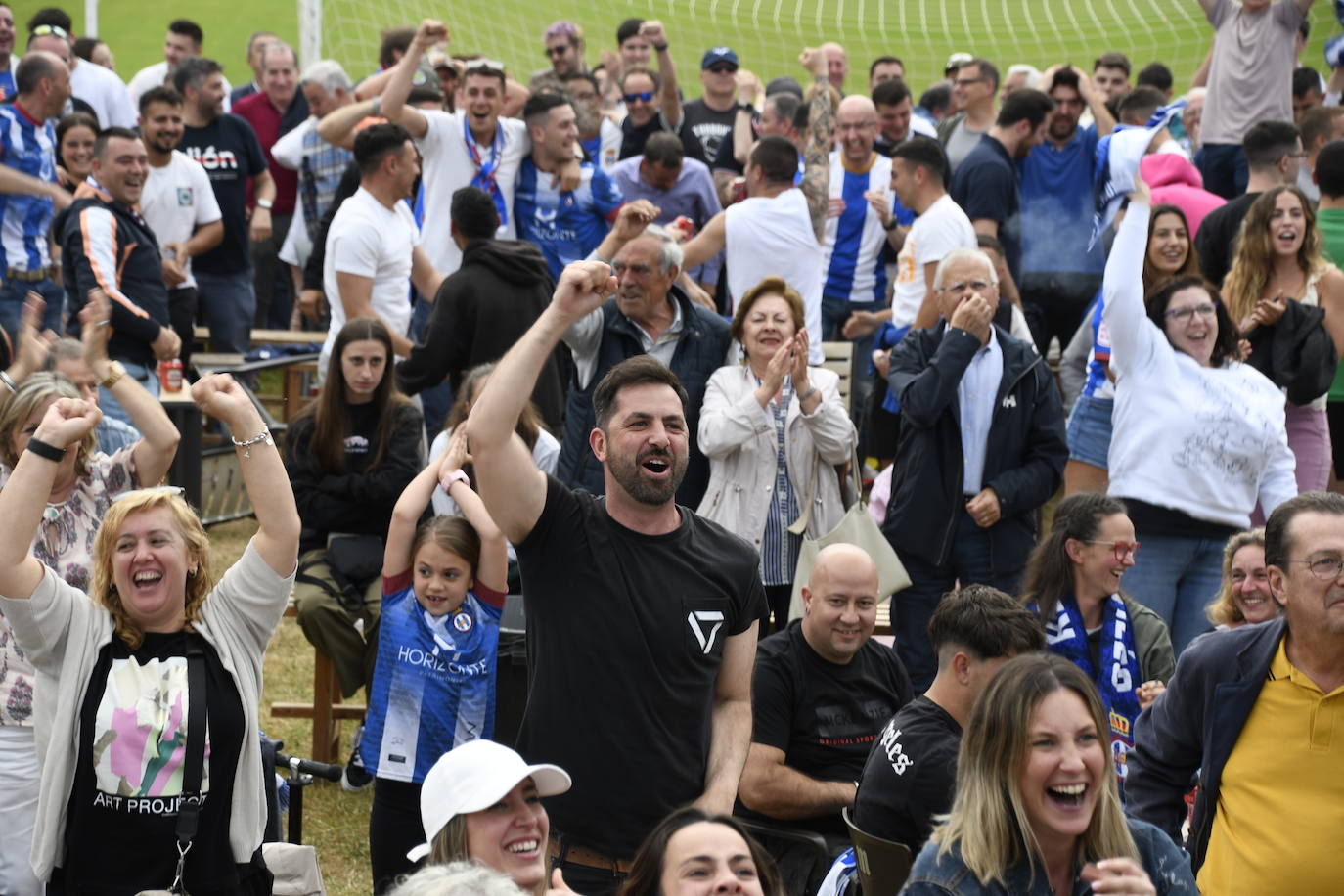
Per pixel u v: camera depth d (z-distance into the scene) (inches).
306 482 333.1
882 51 828.0
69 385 247.9
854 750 258.7
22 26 920.9
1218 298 317.1
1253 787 194.2
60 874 203.9
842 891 224.1
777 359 299.7
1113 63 599.2
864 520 305.0
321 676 333.1
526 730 205.6
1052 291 482.3
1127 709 268.5
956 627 214.7
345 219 408.8
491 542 271.3
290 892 219.1
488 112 446.9
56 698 205.8
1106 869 156.3
